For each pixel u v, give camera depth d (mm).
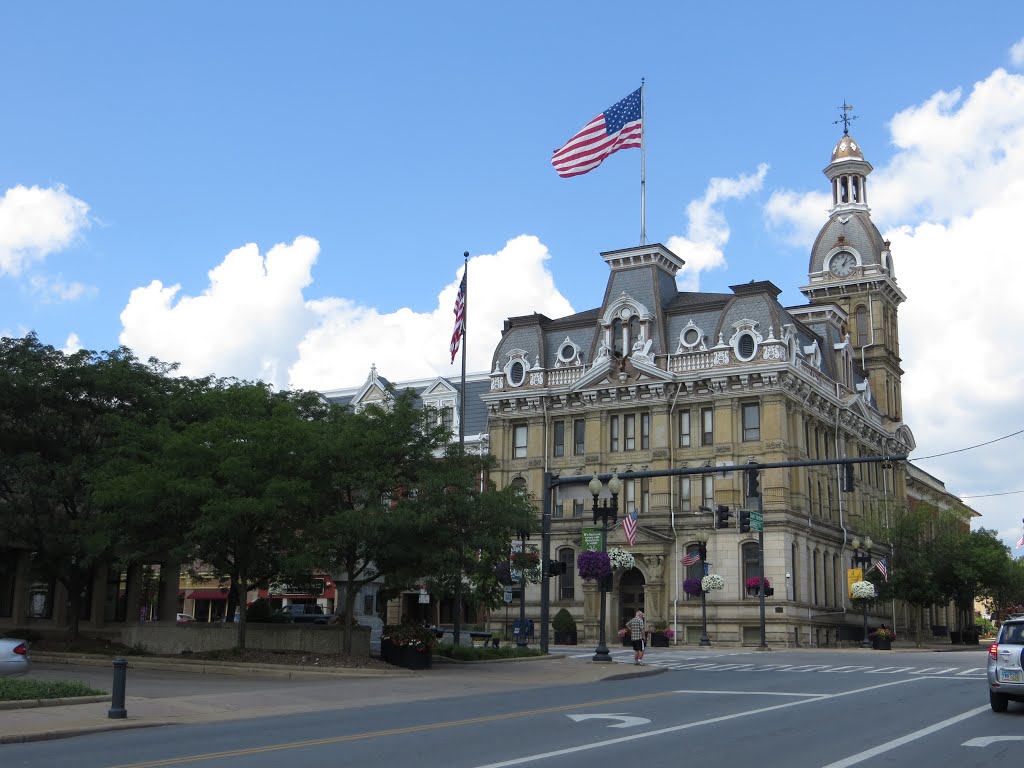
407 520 35969
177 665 36188
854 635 77688
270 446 37281
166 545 40312
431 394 89500
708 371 72250
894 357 98812
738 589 69250
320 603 83188
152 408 46531
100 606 55469
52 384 44688
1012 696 23188
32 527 43219
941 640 95312
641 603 72875
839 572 77812
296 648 38812
